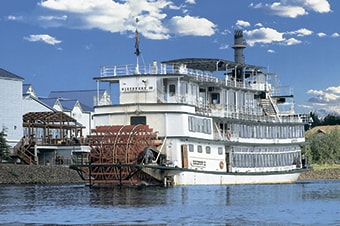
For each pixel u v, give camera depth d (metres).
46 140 105.31
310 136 159.25
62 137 109.56
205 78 73.25
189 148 68.56
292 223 37.75
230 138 75.31
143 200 50.50
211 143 72.06
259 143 80.19
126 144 65.12
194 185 68.50
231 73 83.38
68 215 41.09
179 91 69.75
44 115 105.19
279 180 83.69
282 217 40.31
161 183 66.38
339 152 154.00
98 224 37.25
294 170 86.75
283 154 85.56
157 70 70.25
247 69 83.75
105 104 71.75
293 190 65.94
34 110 116.06
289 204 48.38
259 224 37.34
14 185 76.06
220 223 37.59
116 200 50.59
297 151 89.00
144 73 70.12
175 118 67.62
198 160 69.94
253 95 82.94
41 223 37.69
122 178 65.56
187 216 40.53
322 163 154.38
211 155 72.12
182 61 73.62
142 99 69.81
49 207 45.72
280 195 57.66
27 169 83.31
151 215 40.94
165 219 39.12
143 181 66.06
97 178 67.31
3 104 99.50
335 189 68.69
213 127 74.38
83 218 39.69
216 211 43.19
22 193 59.44
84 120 136.25
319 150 154.00
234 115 77.56
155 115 68.19
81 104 138.88
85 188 65.38
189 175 67.81
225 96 76.81
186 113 67.94
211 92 76.25
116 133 65.88
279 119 85.94
